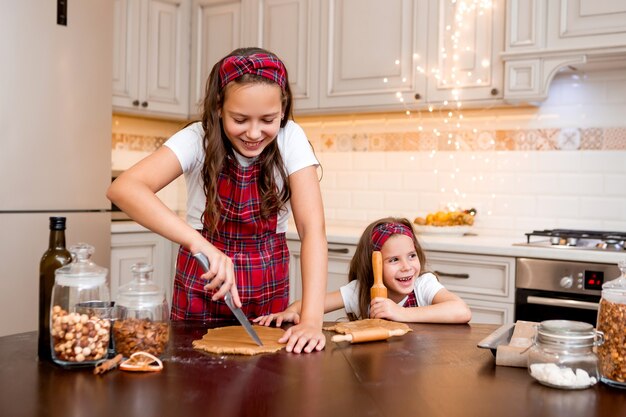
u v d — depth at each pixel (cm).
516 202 316
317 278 141
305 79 341
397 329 132
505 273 260
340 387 95
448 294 174
